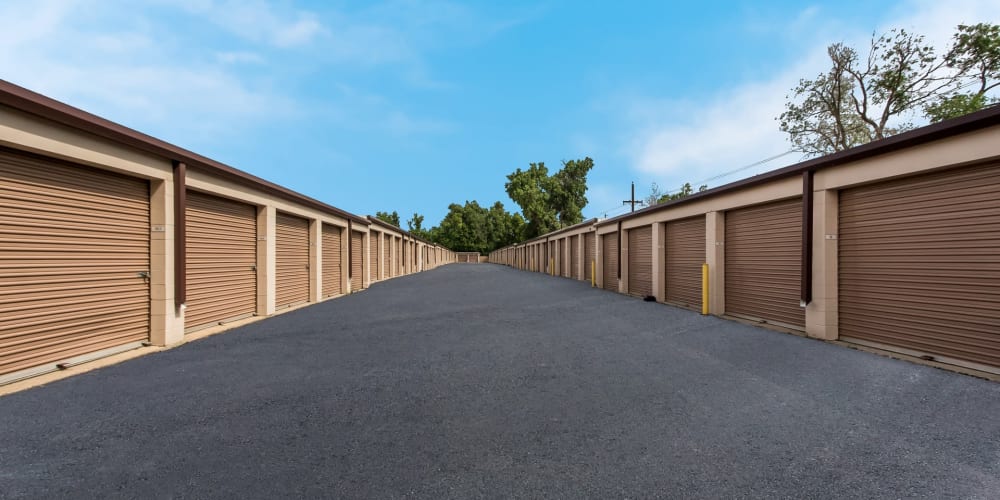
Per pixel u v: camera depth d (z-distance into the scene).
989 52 14.59
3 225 4.58
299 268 11.67
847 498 2.27
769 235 7.92
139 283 6.19
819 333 6.47
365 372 4.87
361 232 17.47
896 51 16.77
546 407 3.70
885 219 5.71
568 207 46.41
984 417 3.40
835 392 4.05
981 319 4.68
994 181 4.56
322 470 2.58
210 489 2.36
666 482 2.43
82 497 2.29
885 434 3.10
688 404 3.76
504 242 73.44
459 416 3.49
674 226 11.56
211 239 7.92
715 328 7.59
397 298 13.27
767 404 3.74
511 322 8.47
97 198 5.57
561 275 26.02
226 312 8.40
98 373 4.85
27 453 2.83
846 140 19.31
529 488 2.36
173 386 4.34
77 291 5.32
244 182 8.55
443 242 80.44
